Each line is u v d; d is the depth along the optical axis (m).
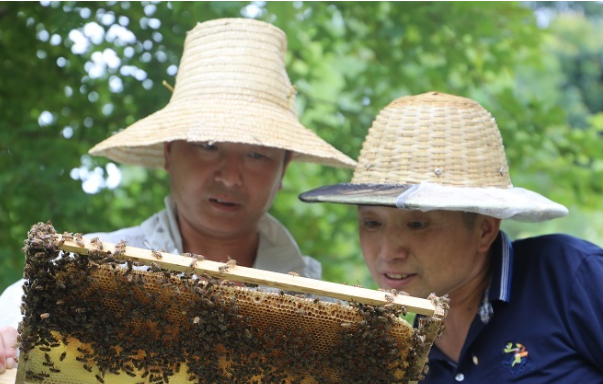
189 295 2.05
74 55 5.22
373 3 5.53
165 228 3.20
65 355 2.15
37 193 4.95
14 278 4.88
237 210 3.11
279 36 3.32
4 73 5.27
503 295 2.85
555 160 5.89
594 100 14.18
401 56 5.75
